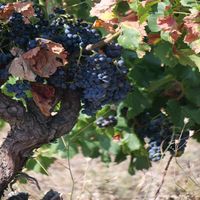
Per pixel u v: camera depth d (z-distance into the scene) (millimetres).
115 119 6758
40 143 4172
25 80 3906
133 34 4215
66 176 8508
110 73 4055
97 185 7988
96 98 4031
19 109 4039
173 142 6184
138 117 6645
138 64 6258
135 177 8188
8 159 4070
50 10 4434
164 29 4426
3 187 4098
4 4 4047
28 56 3754
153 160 6297
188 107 6270
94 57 3996
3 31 3988
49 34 3992
